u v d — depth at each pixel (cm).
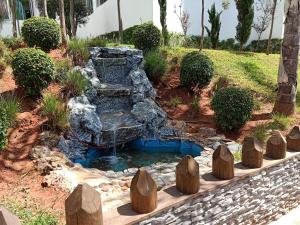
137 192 219
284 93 713
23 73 608
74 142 596
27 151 500
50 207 364
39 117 587
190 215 252
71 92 678
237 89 658
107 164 590
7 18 1605
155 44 949
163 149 675
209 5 1409
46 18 846
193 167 251
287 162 340
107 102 751
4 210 162
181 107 777
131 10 1378
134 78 789
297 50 694
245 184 297
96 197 190
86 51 827
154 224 226
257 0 1413
